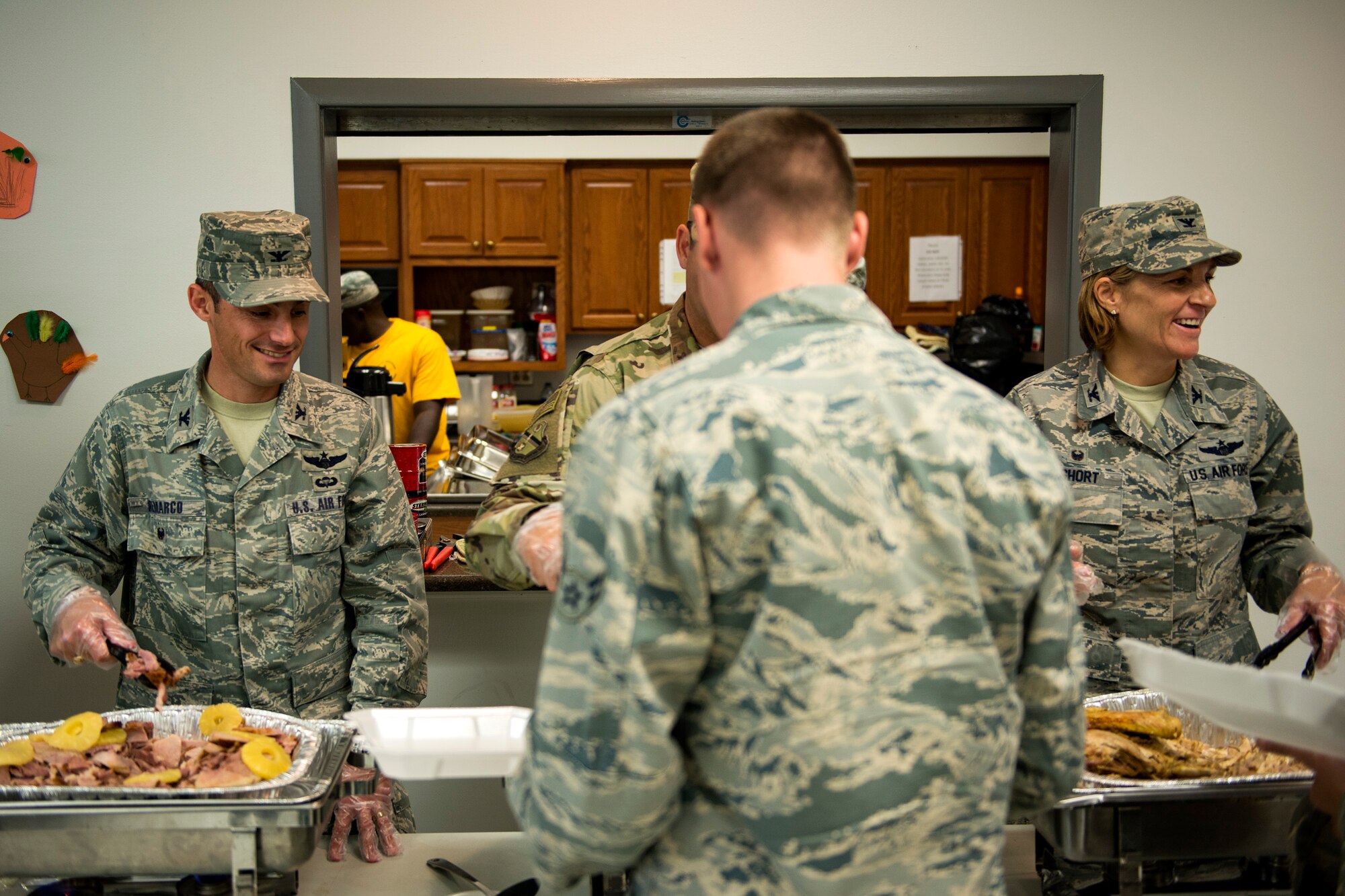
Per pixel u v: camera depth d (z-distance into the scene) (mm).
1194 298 1687
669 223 4492
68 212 2260
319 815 1128
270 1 2254
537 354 4574
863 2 2314
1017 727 803
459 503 2762
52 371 2277
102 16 2230
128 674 1392
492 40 2291
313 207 2281
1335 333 2428
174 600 1646
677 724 824
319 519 1684
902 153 4496
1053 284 2475
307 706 1698
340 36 2270
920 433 768
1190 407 1762
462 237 4398
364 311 3697
